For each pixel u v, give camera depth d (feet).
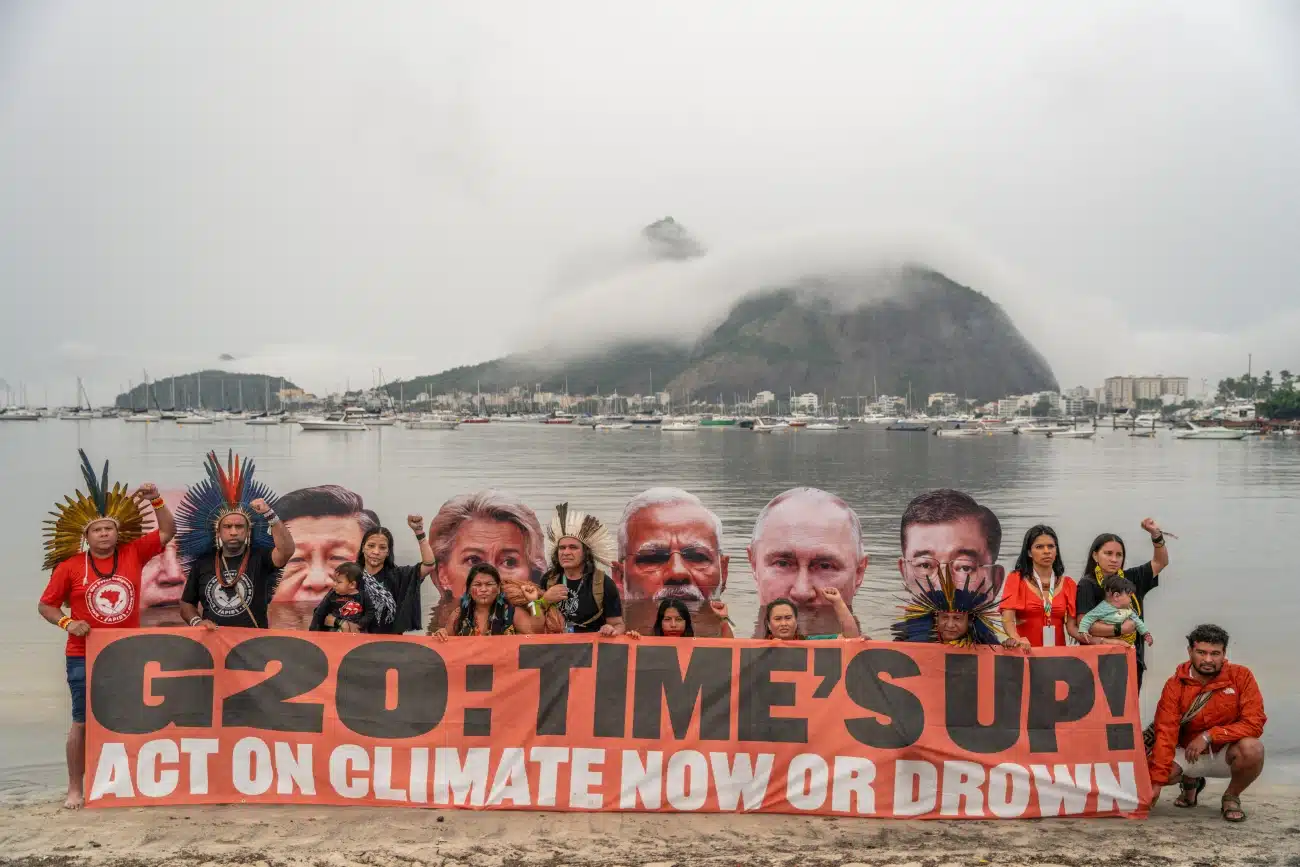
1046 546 24.07
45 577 54.44
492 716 22.93
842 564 36.11
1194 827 22.00
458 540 34.55
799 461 232.32
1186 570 60.75
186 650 22.86
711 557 36.73
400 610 24.73
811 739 22.81
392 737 22.85
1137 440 454.81
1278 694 33.99
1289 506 110.83
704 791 22.72
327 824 21.57
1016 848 20.57
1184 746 22.70
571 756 22.84
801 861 19.70
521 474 165.37
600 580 25.04
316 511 33.88
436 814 22.29
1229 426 549.95
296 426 598.75
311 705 22.88
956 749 22.71
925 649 23.00
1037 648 23.07
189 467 182.50
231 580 23.65
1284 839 21.16
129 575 22.85
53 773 25.53
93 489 22.77
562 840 20.80
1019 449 332.19
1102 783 22.68
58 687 33.40
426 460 221.46
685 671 23.02
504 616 24.06
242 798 22.70
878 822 22.26
